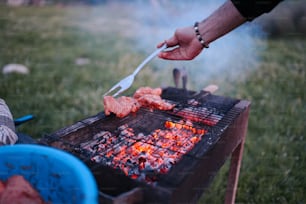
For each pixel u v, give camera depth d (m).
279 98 4.32
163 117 1.57
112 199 0.83
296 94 4.53
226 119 1.45
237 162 2.01
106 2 13.82
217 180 2.66
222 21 1.32
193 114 1.58
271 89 4.70
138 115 1.60
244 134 1.88
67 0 13.55
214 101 1.79
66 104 3.88
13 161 0.93
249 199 2.46
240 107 1.66
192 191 1.05
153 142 1.39
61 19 10.45
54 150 0.90
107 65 5.72
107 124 1.46
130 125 1.51
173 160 1.23
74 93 4.25
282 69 5.70
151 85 4.66
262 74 5.45
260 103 4.14
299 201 2.43
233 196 2.14
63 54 6.23
